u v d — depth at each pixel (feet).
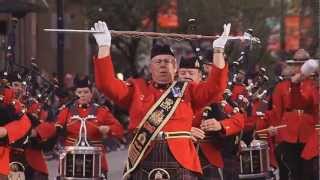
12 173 102.78
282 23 350.43
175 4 309.42
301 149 118.42
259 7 324.39
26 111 103.91
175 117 75.82
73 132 118.83
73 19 334.65
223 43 75.00
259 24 322.34
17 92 112.78
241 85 116.37
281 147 119.44
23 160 106.42
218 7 306.35
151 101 76.18
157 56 77.20
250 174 111.75
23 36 280.72
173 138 75.51
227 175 104.58
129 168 76.18
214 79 75.00
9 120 86.94
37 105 115.65
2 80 102.12
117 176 173.27
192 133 82.33
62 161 110.73
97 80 74.28
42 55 339.98
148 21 309.83
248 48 117.39
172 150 75.25
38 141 108.17
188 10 305.12
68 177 109.40
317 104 117.29
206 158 98.89
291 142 118.42
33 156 108.68
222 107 97.60
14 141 86.43
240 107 106.83
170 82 77.30
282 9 352.69
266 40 324.80
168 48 77.56
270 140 123.44
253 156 111.96
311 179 115.65
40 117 115.96
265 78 125.80
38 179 109.19
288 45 388.16
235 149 102.68
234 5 314.35
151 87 77.15
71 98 136.46
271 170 120.78
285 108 119.34
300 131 118.21
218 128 95.35
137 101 76.13
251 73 127.75
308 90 117.50
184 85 76.79
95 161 109.70
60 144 137.08
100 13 291.58
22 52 279.90
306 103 117.91
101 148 116.06
